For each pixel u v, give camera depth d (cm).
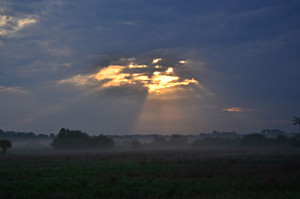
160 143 14688
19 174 2197
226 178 1977
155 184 1777
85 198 1473
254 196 1441
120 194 1555
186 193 1547
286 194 1468
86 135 11662
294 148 8406
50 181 1875
